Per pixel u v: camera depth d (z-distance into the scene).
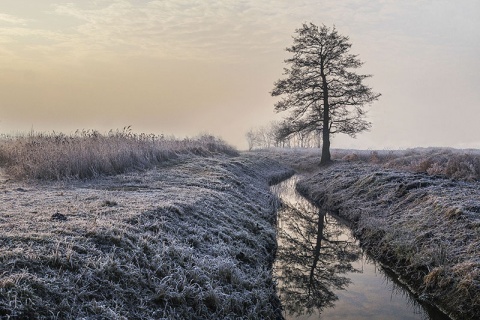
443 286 8.58
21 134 20.09
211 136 35.09
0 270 5.37
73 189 11.71
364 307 8.70
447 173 16.64
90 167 14.48
